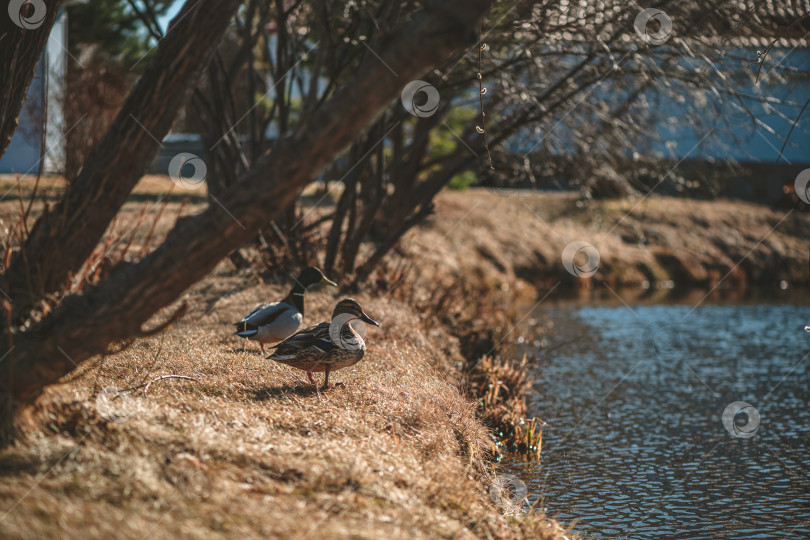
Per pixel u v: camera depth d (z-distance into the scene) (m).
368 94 4.07
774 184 36.59
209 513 4.14
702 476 8.12
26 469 4.31
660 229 32.06
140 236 14.23
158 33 12.35
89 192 5.05
